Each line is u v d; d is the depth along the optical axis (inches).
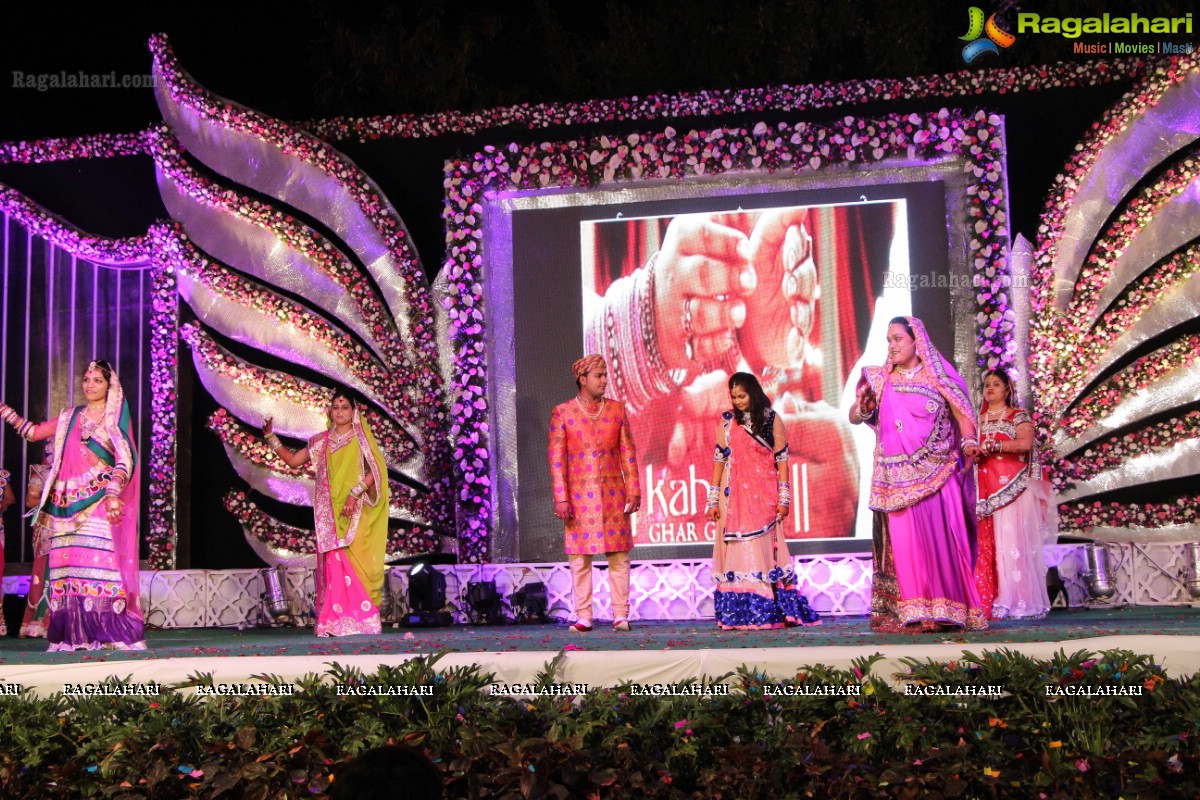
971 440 217.3
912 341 224.5
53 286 368.5
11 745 167.6
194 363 354.6
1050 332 324.8
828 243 330.6
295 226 348.5
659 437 330.6
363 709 163.3
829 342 327.6
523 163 339.0
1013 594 261.7
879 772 149.2
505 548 335.3
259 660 180.9
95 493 236.7
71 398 366.0
